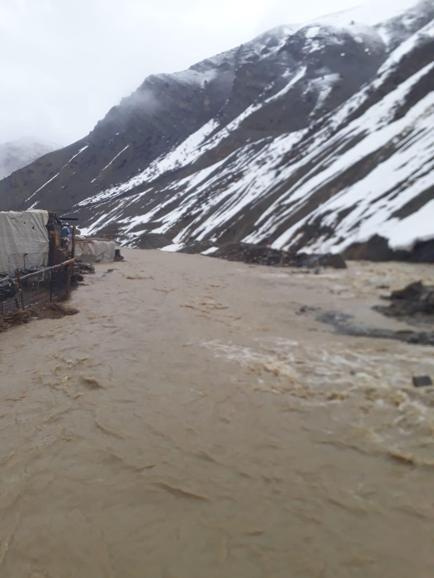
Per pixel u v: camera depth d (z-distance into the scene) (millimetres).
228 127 121688
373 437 7133
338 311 16312
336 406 8250
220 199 69750
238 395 8797
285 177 58062
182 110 166500
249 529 5168
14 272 17438
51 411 8234
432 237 26547
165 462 6539
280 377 9656
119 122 176625
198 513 5445
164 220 77562
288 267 31406
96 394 8961
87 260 33812
